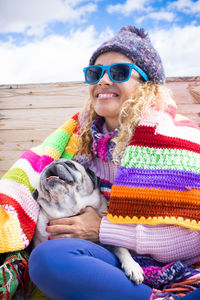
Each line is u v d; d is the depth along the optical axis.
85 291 1.52
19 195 2.04
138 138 1.97
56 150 2.37
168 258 1.74
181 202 1.76
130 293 1.58
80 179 2.15
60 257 1.55
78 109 3.07
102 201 2.24
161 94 2.17
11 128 3.14
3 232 1.83
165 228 1.75
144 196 1.81
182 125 2.17
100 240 1.86
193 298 1.41
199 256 1.77
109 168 2.22
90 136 2.37
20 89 3.15
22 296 1.94
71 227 1.92
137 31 2.36
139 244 1.75
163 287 1.72
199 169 1.83
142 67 2.20
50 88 3.12
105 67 2.12
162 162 1.87
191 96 2.95
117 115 2.21
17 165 2.21
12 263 1.85
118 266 1.78
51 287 1.54
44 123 3.10
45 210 2.12
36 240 2.11
